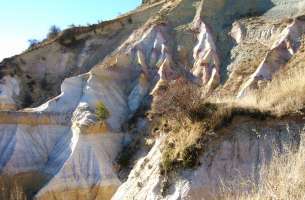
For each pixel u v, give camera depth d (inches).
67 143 1349.7
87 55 1823.3
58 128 1427.2
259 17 1568.7
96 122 1358.3
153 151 452.8
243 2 1667.1
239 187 322.3
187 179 373.1
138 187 425.1
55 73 1827.0
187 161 379.2
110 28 1886.1
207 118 399.9
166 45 1609.3
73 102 1497.3
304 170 261.1
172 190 377.1
